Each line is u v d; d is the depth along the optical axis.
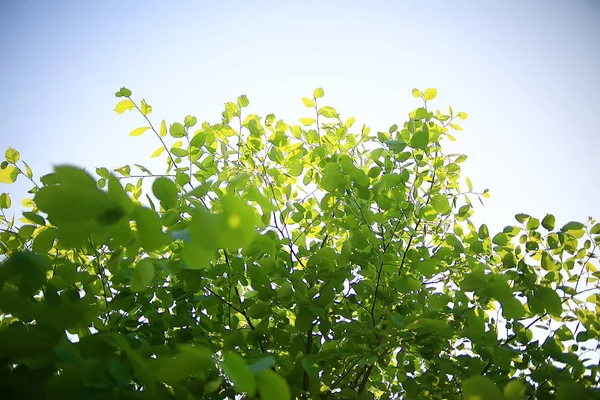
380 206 2.28
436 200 2.37
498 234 2.20
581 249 2.28
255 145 2.54
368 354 1.95
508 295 1.40
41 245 1.13
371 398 2.30
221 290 2.31
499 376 2.06
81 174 0.64
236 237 0.64
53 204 0.63
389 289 2.31
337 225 2.37
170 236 0.68
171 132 2.36
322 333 2.12
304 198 2.61
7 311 1.02
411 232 2.32
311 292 1.96
